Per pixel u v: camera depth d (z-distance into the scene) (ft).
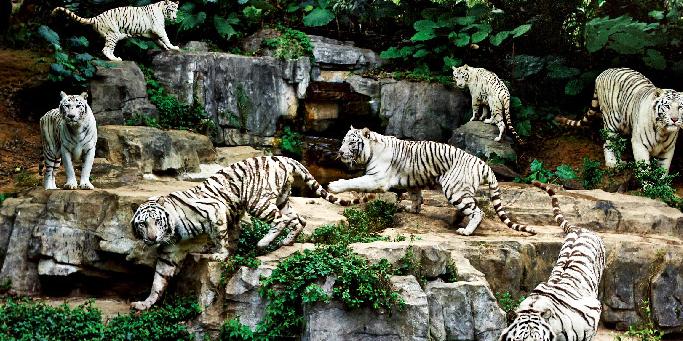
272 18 54.03
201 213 27.09
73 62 41.63
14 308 26.14
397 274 26.40
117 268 29.94
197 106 45.06
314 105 47.06
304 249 27.22
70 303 29.14
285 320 25.57
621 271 31.42
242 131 45.88
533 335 21.47
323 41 51.06
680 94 39.88
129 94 42.09
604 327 31.37
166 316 26.53
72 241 29.94
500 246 30.60
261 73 46.34
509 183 39.29
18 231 30.48
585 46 50.19
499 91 45.16
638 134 41.55
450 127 48.42
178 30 49.62
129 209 29.78
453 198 33.24
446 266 27.30
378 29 54.39
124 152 37.04
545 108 49.47
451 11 50.85
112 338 25.35
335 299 25.11
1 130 42.06
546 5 50.47
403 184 34.22
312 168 45.44
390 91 48.21
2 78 44.86
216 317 26.40
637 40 45.78
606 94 44.27
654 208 36.27
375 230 34.14
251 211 28.19
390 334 24.88
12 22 49.80
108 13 45.39
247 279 26.32
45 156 33.09
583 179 42.11
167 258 27.84
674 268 31.53
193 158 39.47
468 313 26.03
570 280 24.22
